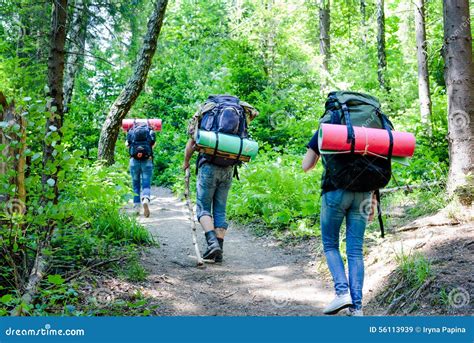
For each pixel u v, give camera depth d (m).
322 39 18.88
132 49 17.17
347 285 4.00
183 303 4.67
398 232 5.89
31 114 4.20
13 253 4.26
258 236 7.52
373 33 23.92
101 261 5.20
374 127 4.02
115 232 6.34
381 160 3.94
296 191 8.34
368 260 5.44
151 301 4.59
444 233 5.33
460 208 5.84
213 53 20.34
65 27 5.68
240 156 5.90
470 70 6.33
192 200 11.71
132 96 11.48
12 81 9.71
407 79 17.64
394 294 4.43
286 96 15.67
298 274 5.68
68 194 5.63
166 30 24.89
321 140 3.82
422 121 11.40
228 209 9.05
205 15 25.72
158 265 5.73
